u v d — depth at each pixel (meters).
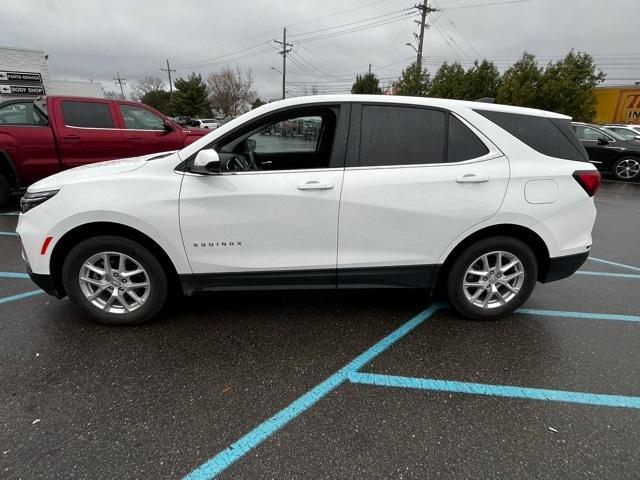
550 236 3.05
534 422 2.17
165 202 2.77
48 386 2.39
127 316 3.05
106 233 2.90
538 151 3.01
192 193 2.78
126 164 3.05
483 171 2.91
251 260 2.93
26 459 1.88
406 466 1.88
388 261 3.00
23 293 3.66
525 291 3.19
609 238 6.15
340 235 2.91
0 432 2.04
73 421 2.12
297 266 2.96
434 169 2.89
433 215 2.91
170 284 3.58
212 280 2.98
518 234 3.13
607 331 3.16
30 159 6.50
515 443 2.02
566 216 3.04
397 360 2.73
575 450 1.98
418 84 25.70
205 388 2.41
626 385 2.49
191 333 3.04
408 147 2.91
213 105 62.44
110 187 2.77
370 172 2.86
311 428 2.11
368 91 36.31
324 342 2.95
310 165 3.29
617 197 9.80
